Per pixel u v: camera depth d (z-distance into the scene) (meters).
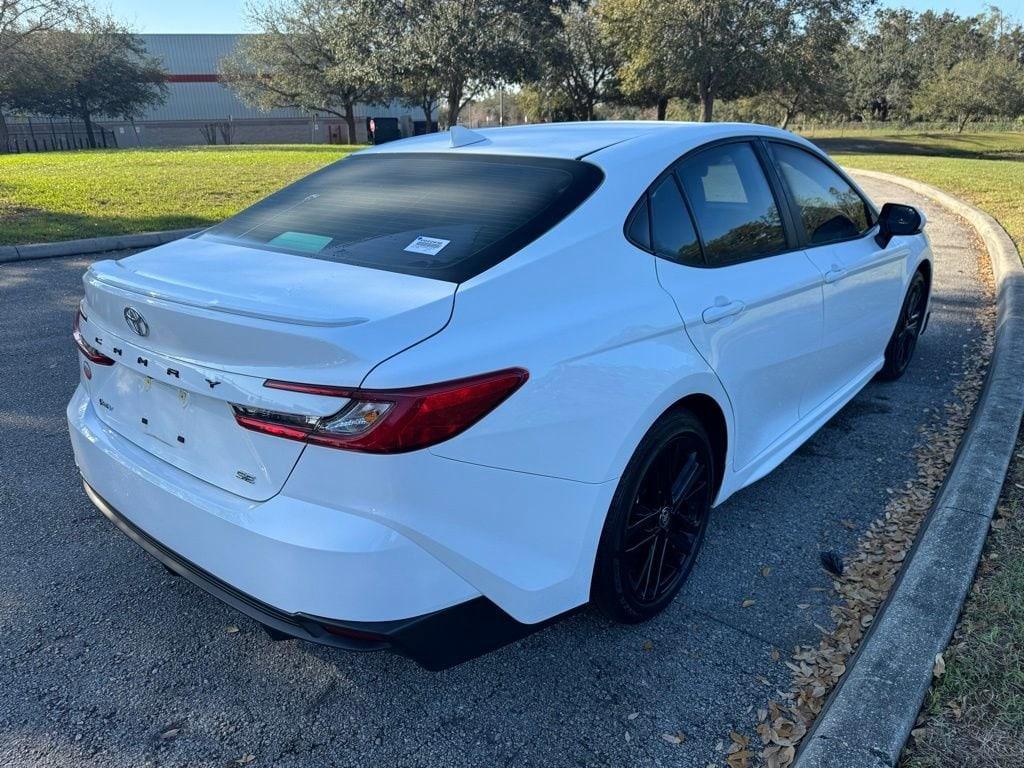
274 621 2.03
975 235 10.31
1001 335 5.26
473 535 2.01
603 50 47.72
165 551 2.29
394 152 3.26
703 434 2.76
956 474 3.34
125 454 2.40
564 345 2.17
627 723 2.29
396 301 2.04
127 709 2.35
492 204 2.55
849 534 3.30
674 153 2.88
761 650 2.60
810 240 3.56
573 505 2.21
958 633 2.45
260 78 47.59
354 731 2.28
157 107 57.94
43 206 11.13
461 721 2.31
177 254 2.64
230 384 1.99
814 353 3.54
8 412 4.45
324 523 1.89
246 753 2.20
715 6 35.66
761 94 43.75
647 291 2.51
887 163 22.70
